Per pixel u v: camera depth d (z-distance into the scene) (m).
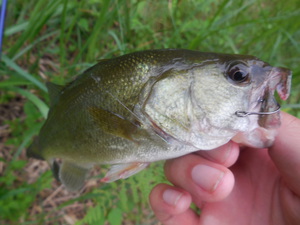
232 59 0.10
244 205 0.14
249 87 0.10
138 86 0.11
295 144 0.12
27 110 0.22
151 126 0.11
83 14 0.26
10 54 0.20
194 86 0.10
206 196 0.12
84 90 0.12
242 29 0.26
